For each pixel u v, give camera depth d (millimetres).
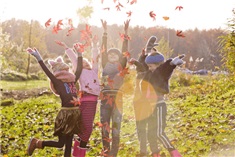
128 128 10570
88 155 8203
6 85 26125
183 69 24562
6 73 30812
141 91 6754
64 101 6504
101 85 7031
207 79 19953
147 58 6828
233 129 8633
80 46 6859
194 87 17406
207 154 7195
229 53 16484
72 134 6590
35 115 13367
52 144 6590
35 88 23562
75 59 6992
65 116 6473
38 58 6516
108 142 7168
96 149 8539
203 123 9836
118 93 7121
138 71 7184
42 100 16922
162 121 6609
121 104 7172
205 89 16359
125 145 8656
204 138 8289
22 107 15156
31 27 38250
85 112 6781
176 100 14852
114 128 7133
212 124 9547
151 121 6648
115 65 7160
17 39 49188
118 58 7211
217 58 45562
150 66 6832
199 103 13242
